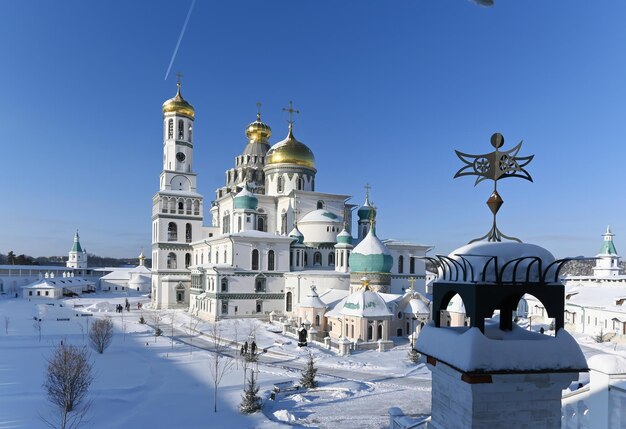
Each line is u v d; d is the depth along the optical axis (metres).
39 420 28.62
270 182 99.12
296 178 97.06
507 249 8.16
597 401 12.05
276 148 98.88
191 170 103.56
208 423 29.22
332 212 96.06
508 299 9.21
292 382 40.47
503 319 9.23
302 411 32.91
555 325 8.10
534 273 8.07
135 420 29.47
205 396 35.12
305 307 67.75
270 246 81.81
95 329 51.91
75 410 30.69
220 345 59.03
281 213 94.31
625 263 122.38
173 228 100.19
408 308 65.25
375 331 58.19
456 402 8.25
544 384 7.80
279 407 33.59
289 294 80.94
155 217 101.75
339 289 77.19
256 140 114.00
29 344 55.22
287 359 51.50
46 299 122.00
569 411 13.02
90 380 34.75
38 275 154.50
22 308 96.88
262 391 36.84
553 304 8.01
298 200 92.75
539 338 8.45
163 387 37.44
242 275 78.94
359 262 71.69
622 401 11.44
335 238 89.88
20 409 30.44
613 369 11.78
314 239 88.88
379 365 48.72
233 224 89.75
